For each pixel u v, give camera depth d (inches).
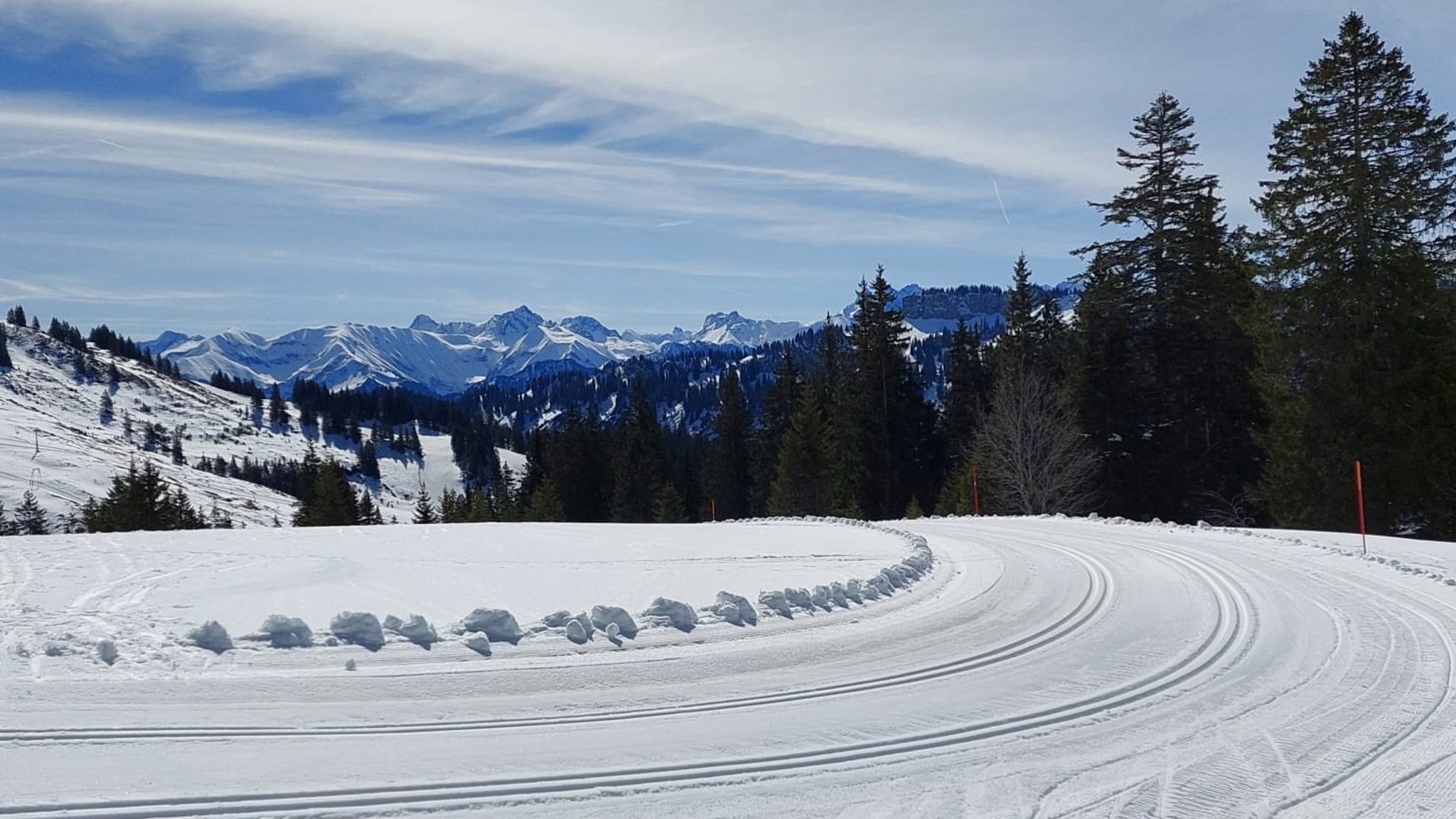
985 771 249.4
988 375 2369.6
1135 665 361.1
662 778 240.7
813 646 391.9
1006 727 287.3
